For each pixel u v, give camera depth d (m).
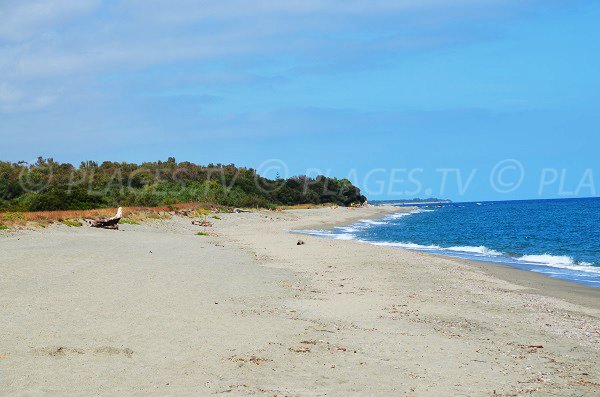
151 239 33.53
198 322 11.85
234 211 77.75
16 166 80.50
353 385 8.26
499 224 68.62
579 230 54.28
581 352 10.87
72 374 8.00
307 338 11.02
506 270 25.30
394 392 8.03
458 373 9.14
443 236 50.12
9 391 7.16
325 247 33.03
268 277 20.11
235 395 7.53
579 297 18.06
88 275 17.34
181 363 8.88
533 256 32.03
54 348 9.13
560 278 22.75
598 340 11.89
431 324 12.91
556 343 11.55
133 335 10.41
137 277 17.66
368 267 23.77
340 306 14.85
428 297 16.75
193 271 20.27
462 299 16.67
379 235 51.66
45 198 50.41
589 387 8.65
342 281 19.78
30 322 10.88
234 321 12.21
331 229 61.38
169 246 29.89
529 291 19.19
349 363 9.41
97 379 7.85
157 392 7.48
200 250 28.95
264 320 12.52
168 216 53.88
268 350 9.95
